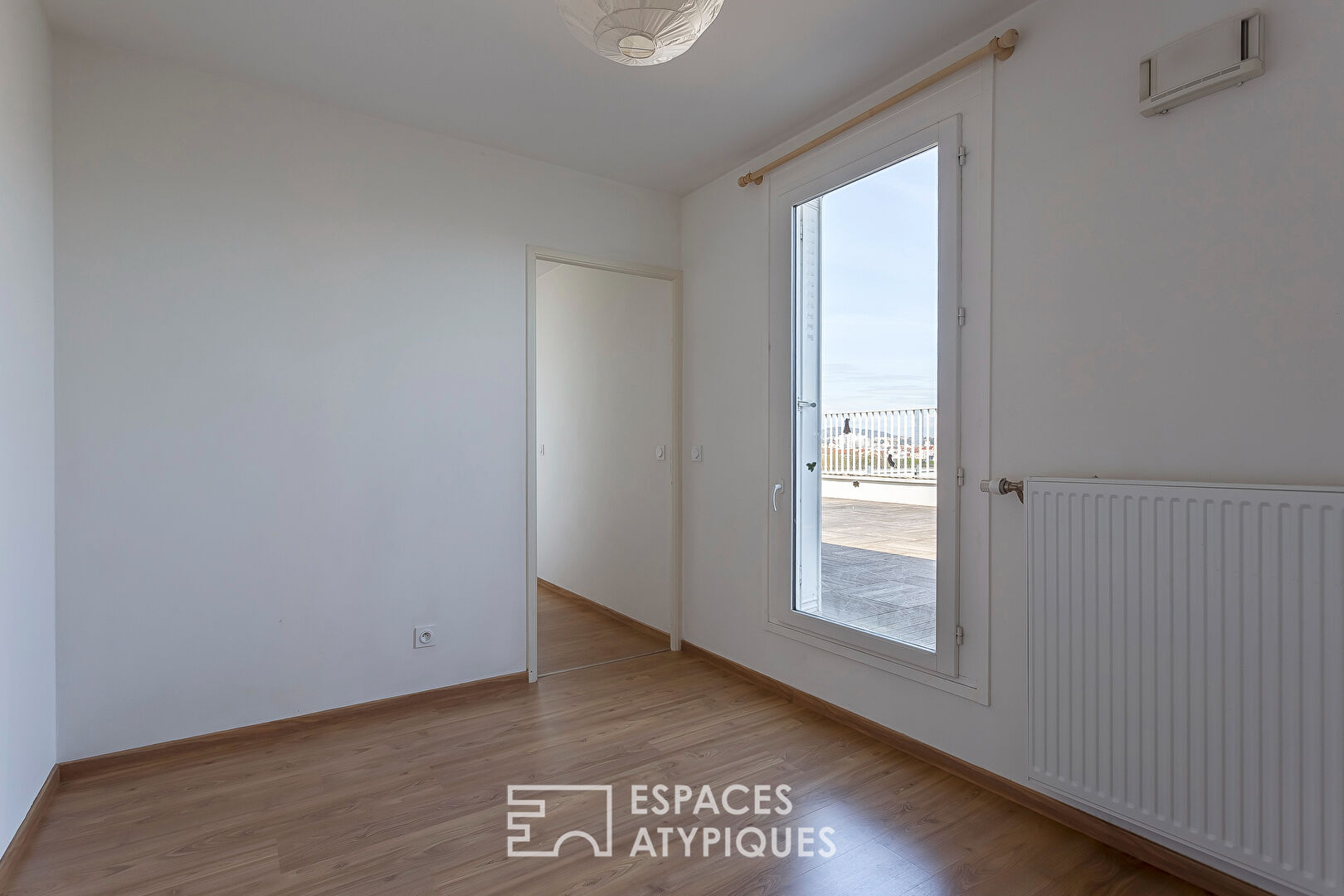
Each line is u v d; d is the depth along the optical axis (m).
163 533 2.53
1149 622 1.80
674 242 3.89
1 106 1.79
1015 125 2.22
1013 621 2.22
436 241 3.13
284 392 2.77
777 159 3.22
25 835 1.95
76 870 1.86
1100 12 1.99
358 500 2.94
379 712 2.96
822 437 3.00
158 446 2.52
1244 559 1.63
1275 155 1.65
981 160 2.31
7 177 1.84
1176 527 1.75
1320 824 1.51
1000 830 2.06
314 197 2.84
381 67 2.58
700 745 2.66
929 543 2.50
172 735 2.55
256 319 2.71
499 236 3.30
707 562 3.71
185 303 2.57
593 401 4.85
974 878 1.84
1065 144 2.08
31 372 2.06
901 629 2.62
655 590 4.16
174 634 2.55
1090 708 1.94
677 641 3.91
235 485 2.67
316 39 2.39
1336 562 1.49
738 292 3.47
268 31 2.34
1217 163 1.76
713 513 3.66
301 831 2.05
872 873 1.86
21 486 1.96
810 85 2.68
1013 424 2.22
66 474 2.35
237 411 2.67
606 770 2.45
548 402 5.52
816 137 3.02
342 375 2.89
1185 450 1.82
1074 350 2.06
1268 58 1.67
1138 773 1.83
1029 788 2.19
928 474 2.50
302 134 2.81
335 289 2.88
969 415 2.36
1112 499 1.88
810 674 3.04
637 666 3.64
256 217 2.71
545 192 3.44
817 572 3.03
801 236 3.12
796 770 2.45
